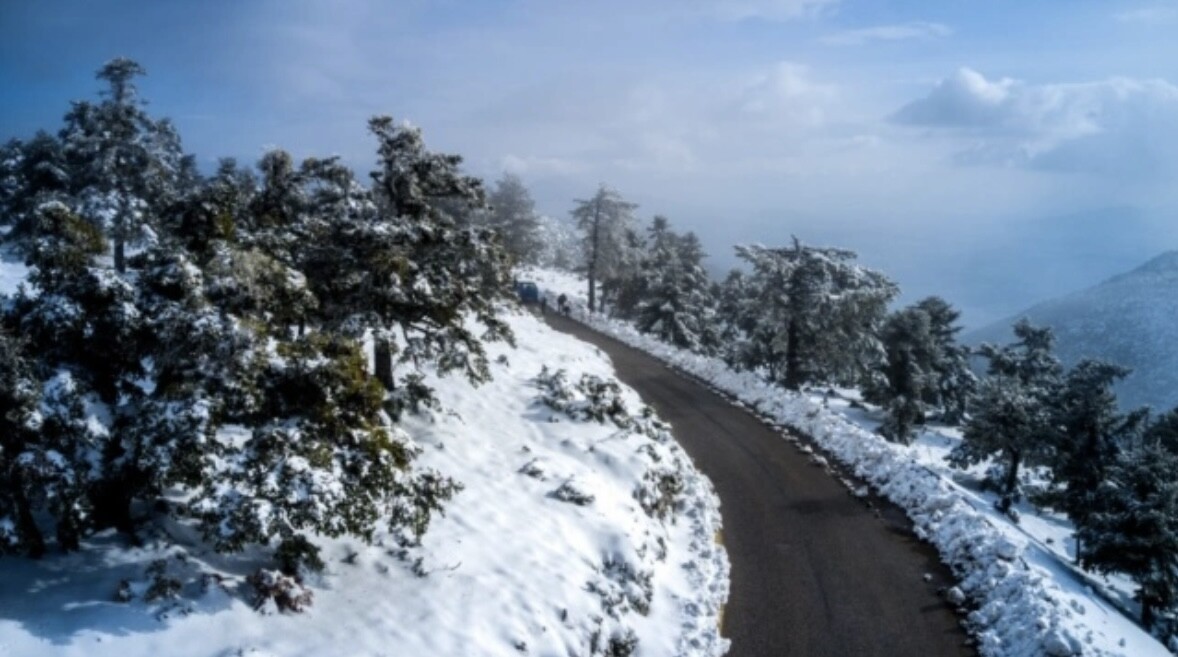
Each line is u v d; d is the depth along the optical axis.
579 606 11.48
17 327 8.80
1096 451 30.38
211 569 9.38
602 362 33.28
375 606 9.85
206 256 9.80
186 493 10.58
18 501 8.17
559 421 19.34
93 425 8.38
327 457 9.08
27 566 8.55
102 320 8.85
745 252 36.66
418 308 14.98
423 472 11.28
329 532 8.90
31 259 8.95
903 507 19.31
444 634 9.68
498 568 11.59
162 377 9.18
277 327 10.32
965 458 34.03
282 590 9.22
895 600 14.60
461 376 20.84
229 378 8.73
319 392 9.56
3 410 7.77
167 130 33.78
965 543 16.31
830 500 19.83
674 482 19.08
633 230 57.38
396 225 14.26
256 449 8.91
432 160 15.51
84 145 31.16
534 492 14.52
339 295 14.85
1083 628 12.69
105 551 9.15
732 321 57.53
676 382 32.41
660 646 12.46
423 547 11.48
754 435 25.38
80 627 7.86
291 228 14.35
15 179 41.34
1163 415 33.62
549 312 50.47
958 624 13.84
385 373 16.38
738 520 18.42
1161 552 20.22
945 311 49.44
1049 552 18.59
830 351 37.00
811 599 14.57
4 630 7.48
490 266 16.16
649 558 14.58
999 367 48.00
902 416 38.22
